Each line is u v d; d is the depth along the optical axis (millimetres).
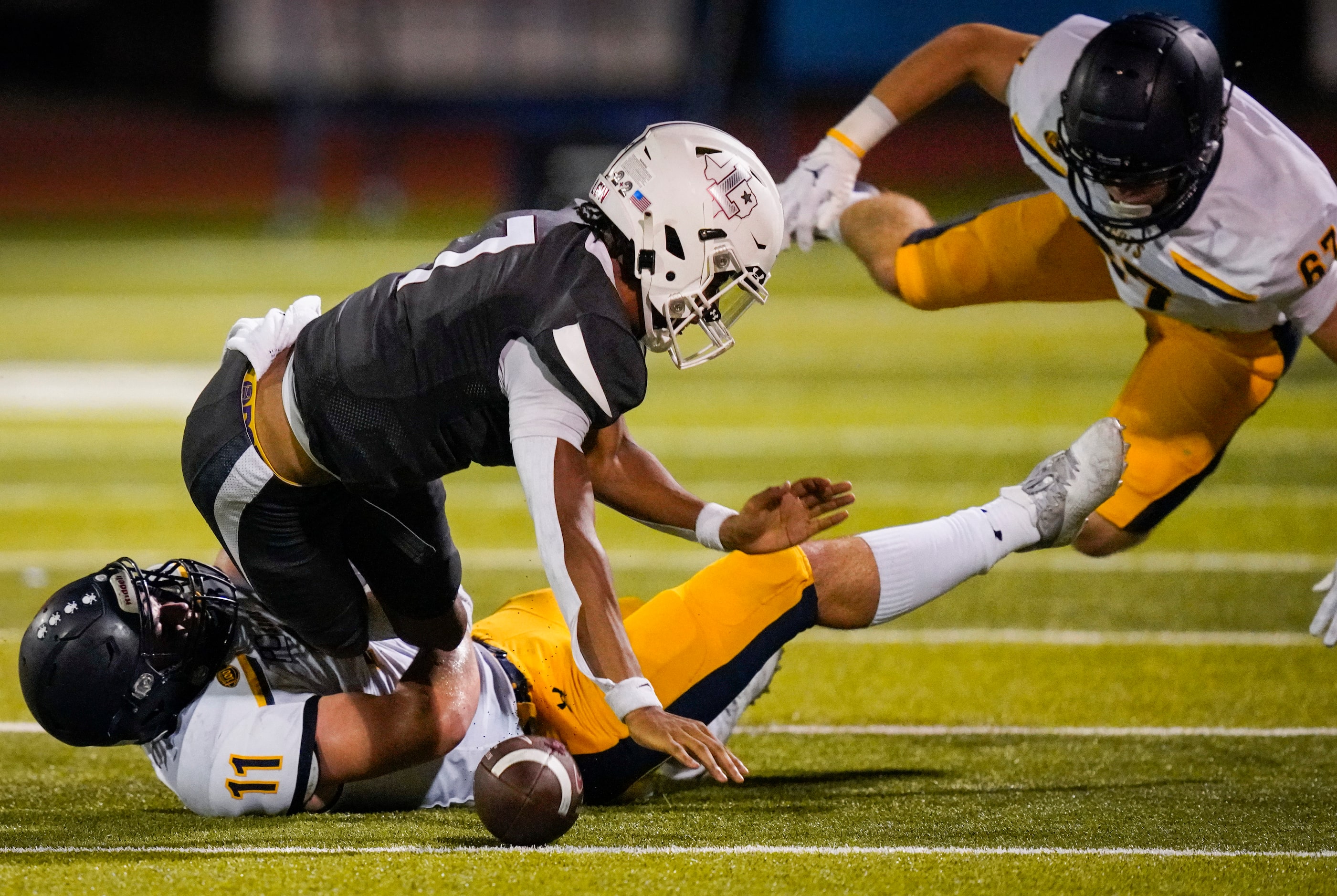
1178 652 15188
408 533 10102
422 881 8711
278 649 10227
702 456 25891
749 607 10336
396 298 9195
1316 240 10914
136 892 8555
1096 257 12703
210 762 9789
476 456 9438
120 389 32812
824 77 58906
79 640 9430
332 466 9469
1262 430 27281
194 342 38938
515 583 18234
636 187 9078
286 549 9969
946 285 13227
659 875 8836
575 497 8594
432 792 10375
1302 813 10367
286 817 10078
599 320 8688
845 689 14305
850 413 29859
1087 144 10609
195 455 10008
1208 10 51531
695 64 62844
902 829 9945
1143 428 12938
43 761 12047
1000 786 11250
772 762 12125
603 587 8531
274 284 48500
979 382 33344
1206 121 10477
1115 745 12430
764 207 9281
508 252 8961
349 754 9719
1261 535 20094
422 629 10469
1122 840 9656
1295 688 13930
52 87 79875
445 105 67750
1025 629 16219
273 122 78000
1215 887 8703
